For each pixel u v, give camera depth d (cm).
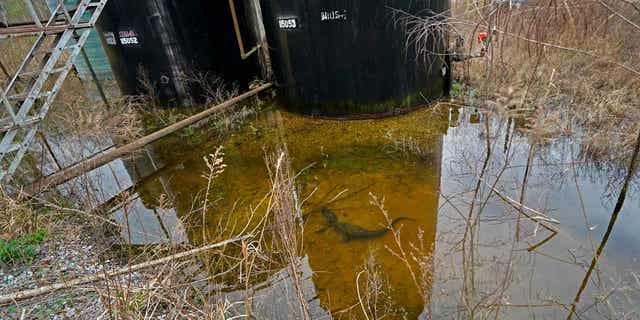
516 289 267
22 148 412
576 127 456
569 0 381
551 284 272
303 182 447
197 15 678
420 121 586
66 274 295
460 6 634
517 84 388
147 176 514
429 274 282
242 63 783
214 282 300
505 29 386
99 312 245
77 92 766
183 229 337
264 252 324
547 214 346
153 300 260
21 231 339
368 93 591
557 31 458
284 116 671
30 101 403
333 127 601
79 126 572
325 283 298
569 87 498
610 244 306
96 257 321
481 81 581
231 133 621
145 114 723
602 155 412
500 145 473
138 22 664
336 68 580
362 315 267
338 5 529
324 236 351
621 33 522
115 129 601
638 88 483
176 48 680
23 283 283
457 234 335
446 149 494
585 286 268
